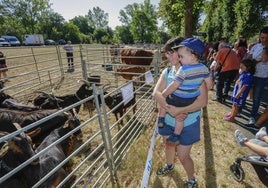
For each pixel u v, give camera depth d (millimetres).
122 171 3855
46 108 5383
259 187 3377
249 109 6488
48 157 3227
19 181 2875
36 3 69375
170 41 2613
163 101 2484
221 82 7047
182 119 2596
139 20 67812
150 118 5941
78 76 11031
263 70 5031
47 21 74000
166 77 2768
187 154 2895
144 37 69812
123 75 9000
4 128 4371
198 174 3684
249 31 19203
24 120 4375
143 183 2473
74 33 78812
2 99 5711
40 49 33438
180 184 3473
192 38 2305
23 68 14711
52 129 4559
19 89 9172
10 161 2771
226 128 5266
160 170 3596
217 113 6172
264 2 17875
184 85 2359
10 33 68312
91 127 5688
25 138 2830
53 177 3035
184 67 2320
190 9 13688
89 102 6059
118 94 5367
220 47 6949
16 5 66875
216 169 3801
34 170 2889
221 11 28234
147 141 4719
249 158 3160
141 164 3967
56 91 8844
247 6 18578
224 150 4359
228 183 3473
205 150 4355
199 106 2529
